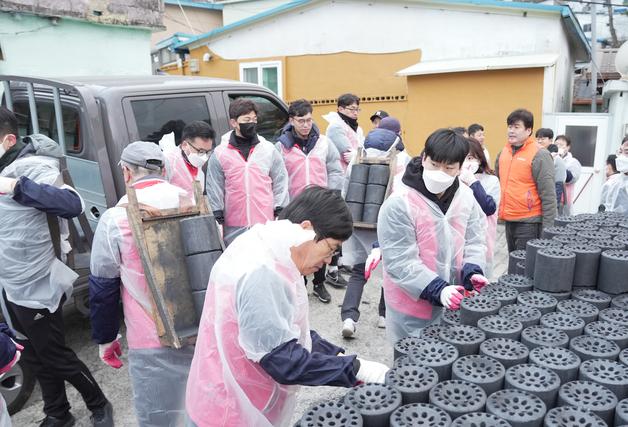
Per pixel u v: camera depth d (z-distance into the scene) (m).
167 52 12.52
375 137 3.63
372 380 1.42
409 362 1.43
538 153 3.89
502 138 7.88
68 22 6.32
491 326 1.59
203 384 1.50
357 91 9.40
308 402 3.01
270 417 1.52
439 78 8.17
